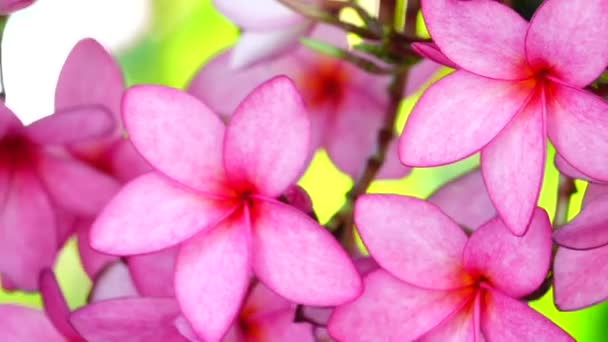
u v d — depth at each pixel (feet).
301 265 1.35
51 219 1.55
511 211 1.34
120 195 1.39
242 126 1.37
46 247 1.55
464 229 1.40
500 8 1.34
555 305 1.36
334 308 1.36
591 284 1.36
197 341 1.36
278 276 1.36
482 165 1.37
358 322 1.36
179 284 1.37
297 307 1.40
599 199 1.34
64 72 1.53
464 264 1.37
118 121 1.54
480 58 1.35
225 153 1.38
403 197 1.37
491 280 1.37
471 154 1.36
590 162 1.35
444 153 1.36
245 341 1.42
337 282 1.34
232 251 1.38
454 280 1.38
